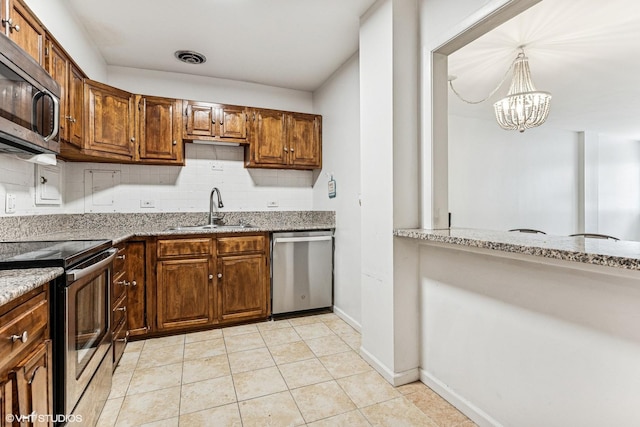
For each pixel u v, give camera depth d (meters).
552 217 5.18
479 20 1.53
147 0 2.09
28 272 1.08
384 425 1.55
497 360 1.47
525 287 1.34
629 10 2.01
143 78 3.10
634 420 1.01
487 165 4.64
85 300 1.41
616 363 1.06
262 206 3.55
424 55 1.92
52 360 1.16
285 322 2.94
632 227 5.94
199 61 2.96
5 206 1.78
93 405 1.49
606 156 5.64
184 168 3.25
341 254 3.04
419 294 1.98
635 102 3.86
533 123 2.73
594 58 2.70
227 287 2.80
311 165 3.46
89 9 2.18
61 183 2.62
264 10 2.18
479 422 1.55
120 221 2.97
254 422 1.57
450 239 1.48
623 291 1.03
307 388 1.87
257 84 3.49
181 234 2.64
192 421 1.58
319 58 2.89
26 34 1.53
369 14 2.13
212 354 2.29
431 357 1.89
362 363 2.16
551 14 2.05
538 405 1.29
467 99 3.76
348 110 2.90
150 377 1.98
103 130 2.48
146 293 2.54
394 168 1.90
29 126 1.34
